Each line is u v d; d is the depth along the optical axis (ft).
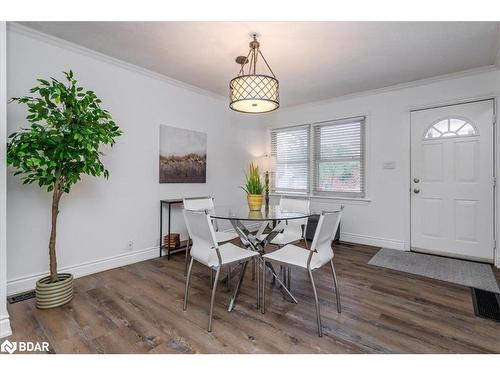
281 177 16.29
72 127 6.40
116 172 9.76
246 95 6.80
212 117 13.52
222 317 6.37
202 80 11.52
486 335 5.67
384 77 11.03
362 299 7.34
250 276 9.11
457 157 10.85
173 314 6.49
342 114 13.78
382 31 7.56
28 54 7.63
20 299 7.15
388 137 12.44
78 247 8.80
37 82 7.78
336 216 6.40
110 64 9.46
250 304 7.06
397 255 11.37
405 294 7.64
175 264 10.24
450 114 10.96
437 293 7.71
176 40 8.14
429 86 11.36
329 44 8.29
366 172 13.09
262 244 8.64
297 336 5.62
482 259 10.39
